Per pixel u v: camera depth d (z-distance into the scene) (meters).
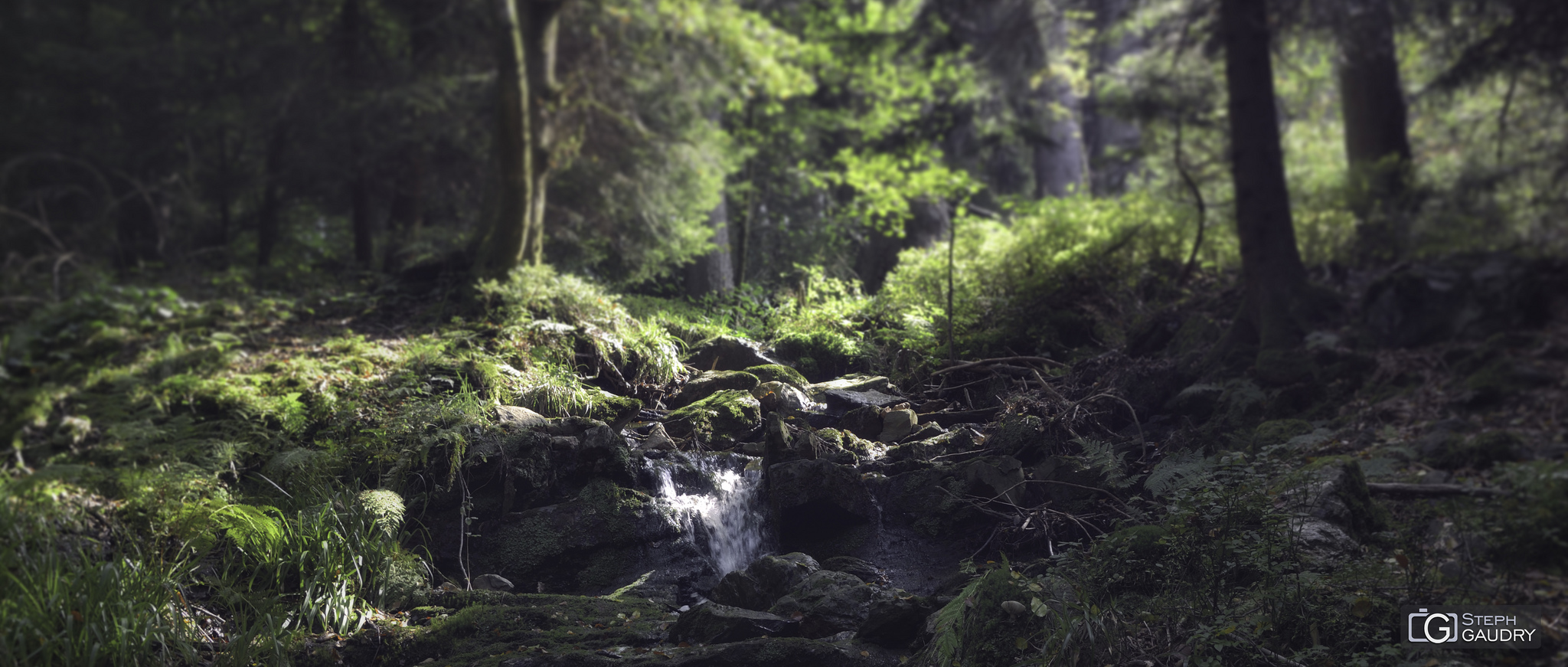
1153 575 4.57
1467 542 5.16
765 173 13.20
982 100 13.93
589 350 7.46
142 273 11.41
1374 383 7.51
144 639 4.15
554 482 5.98
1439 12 12.79
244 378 6.85
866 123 14.35
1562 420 6.50
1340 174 12.45
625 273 10.16
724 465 6.34
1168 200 11.35
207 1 14.01
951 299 7.88
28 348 8.18
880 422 6.85
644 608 5.14
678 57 11.47
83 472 5.57
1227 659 3.98
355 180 12.10
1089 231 9.55
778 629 4.62
